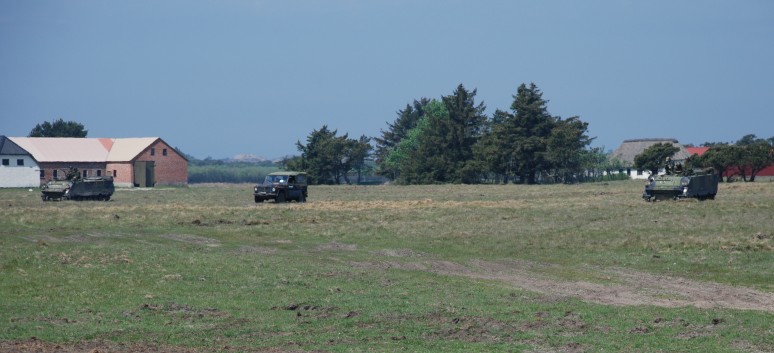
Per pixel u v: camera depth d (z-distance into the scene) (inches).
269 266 3164.4
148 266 3036.4
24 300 2399.1
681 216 5113.2
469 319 2182.6
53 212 5649.6
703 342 1925.4
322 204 6904.5
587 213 5516.7
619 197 7657.5
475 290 2728.8
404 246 3991.1
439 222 5049.2
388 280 2920.8
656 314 2268.7
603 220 5036.9
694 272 3201.3
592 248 3804.1
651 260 3464.6
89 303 2375.7
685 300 2620.6
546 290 2797.7
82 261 3102.9
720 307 2460.6
